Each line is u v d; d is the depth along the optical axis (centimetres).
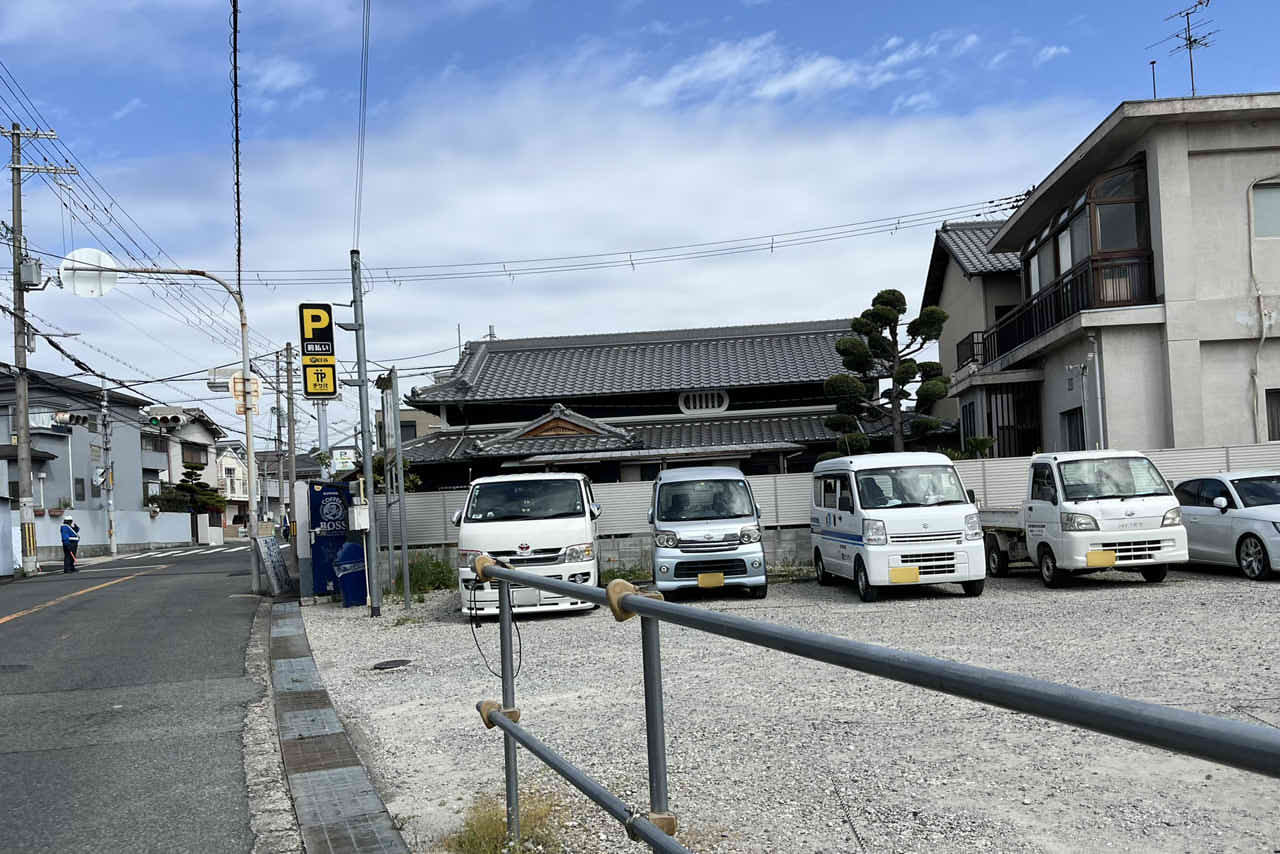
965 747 425
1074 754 411
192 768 519
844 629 891
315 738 579
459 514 1232
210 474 5675
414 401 2520
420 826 412
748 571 1223
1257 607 862
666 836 221
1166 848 303
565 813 390
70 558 2519
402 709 653
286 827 420
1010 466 1532
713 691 570
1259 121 1483
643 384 2514
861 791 369
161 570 2370
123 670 842
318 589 1388
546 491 1241
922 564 1111
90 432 3925
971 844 312
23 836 416
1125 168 1544
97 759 542
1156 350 1499
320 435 2720
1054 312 1717
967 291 2359
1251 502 1152
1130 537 1114
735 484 1320
